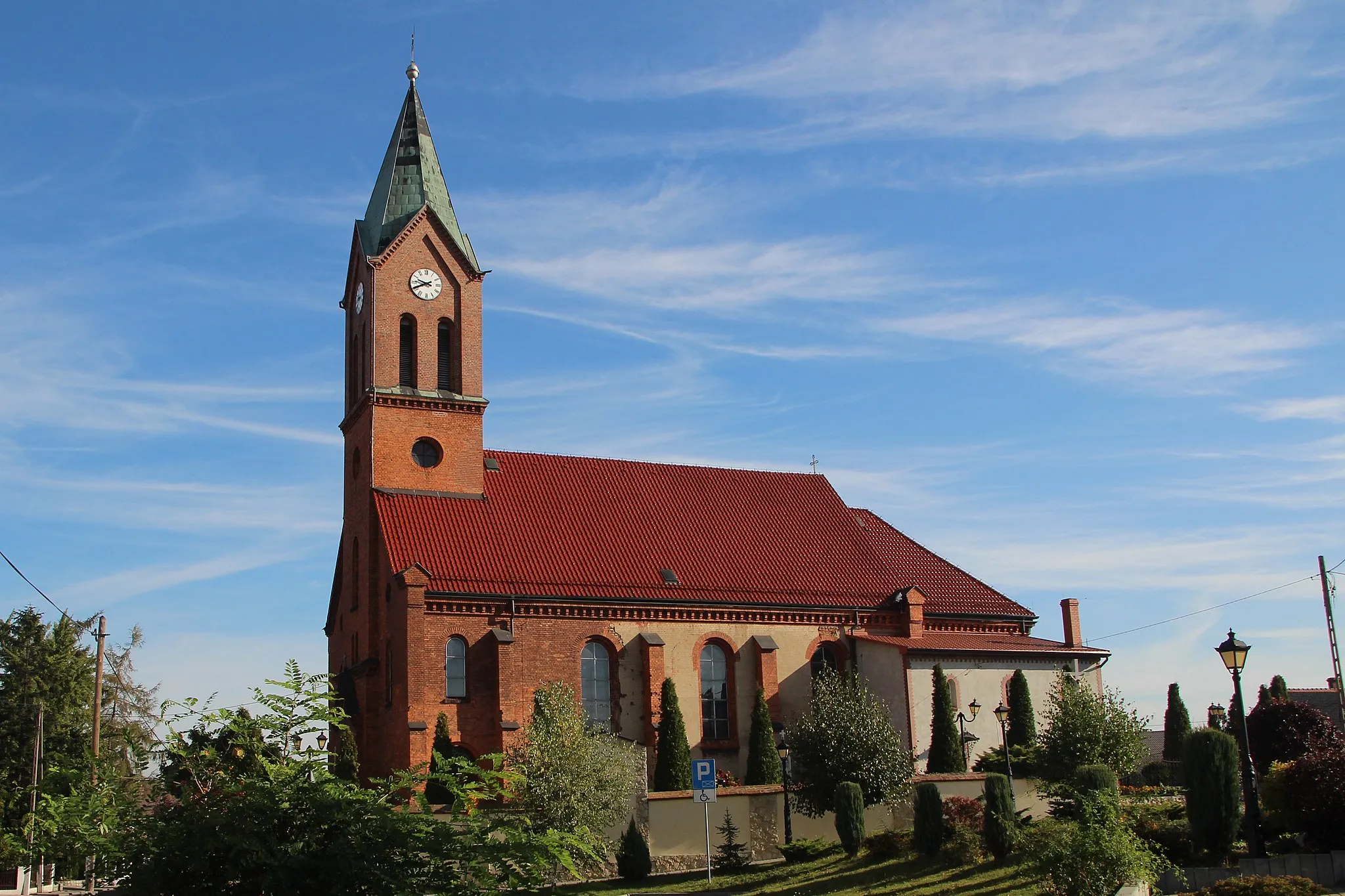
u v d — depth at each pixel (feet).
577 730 182.60
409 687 199.72
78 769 59.00
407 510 217.77
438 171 238.27
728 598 228.43
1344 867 115.96
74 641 255.91
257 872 53.47
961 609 243.81
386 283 226.79
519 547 220.64
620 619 220.23
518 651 210.38
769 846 188.44
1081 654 235.81
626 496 243.60
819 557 247.50
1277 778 132.05
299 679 60.59
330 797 55.01
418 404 224.94
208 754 58.39
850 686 206.90
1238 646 126.00
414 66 243.40
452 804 59.82
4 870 183.32
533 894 56.03
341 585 238.07
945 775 195.00
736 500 254.68
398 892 52.47
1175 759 230.89
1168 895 117.80
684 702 222.07
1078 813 127.44
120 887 54.85
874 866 156.66
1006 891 128.36
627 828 179.01
